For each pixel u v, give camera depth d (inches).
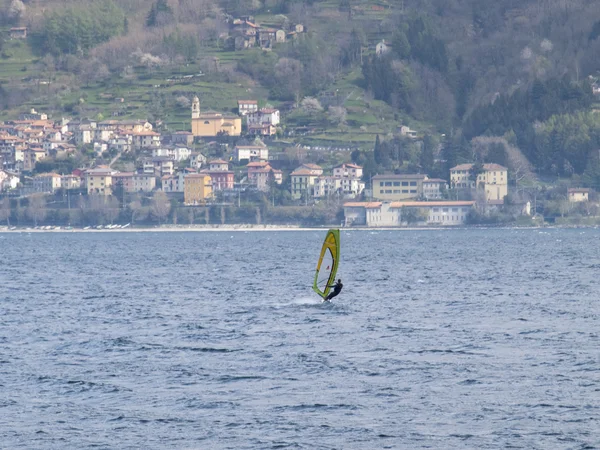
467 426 6186.0
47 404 6761.8
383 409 6579.7
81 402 6811.0
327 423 6279.5
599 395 6850.4
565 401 6707.7
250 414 6496.1
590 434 5999.0
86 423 6318.9
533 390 7012.8
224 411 6569.9
